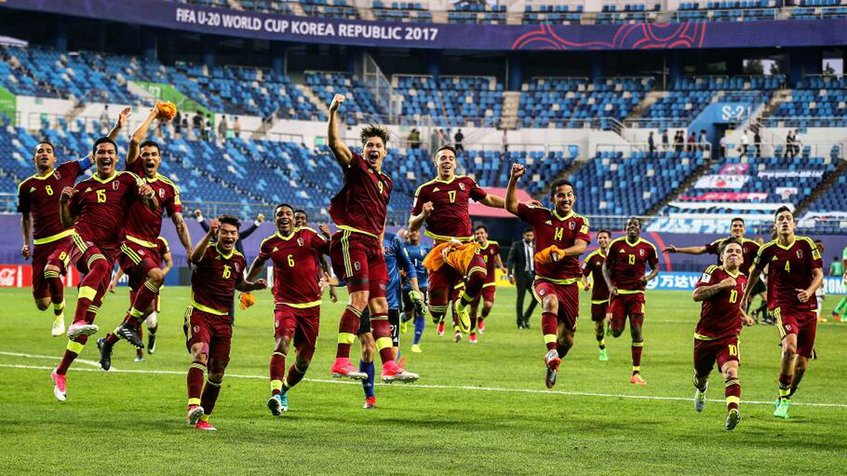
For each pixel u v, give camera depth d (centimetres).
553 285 1436
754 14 6606
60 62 5741
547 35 6544
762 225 5497
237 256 1152
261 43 6819
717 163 6047
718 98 6494
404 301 2103
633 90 6650
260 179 5603
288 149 5975
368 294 1224
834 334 2822
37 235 1498
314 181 5794
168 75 6100
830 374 1830
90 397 1376
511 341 2444
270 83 6425
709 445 1078
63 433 1073
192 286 1151
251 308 3572
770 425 1233
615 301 1781
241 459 946
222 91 6200
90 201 1332
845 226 5309
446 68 7231
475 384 1606
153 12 5975
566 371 1822
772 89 6506
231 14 6228
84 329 1252
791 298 1372
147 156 1388
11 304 3309
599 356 2109
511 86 6800
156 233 1396
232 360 1908
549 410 1332
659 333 2753
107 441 1030
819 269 1362
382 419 1231
